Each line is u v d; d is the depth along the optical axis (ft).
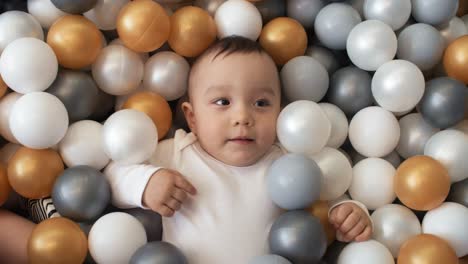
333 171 4.25
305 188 3.94
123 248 3.84
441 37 4.70
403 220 4.17
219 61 4.24
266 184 4.17
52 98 3.92
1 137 4.51
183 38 4.44
